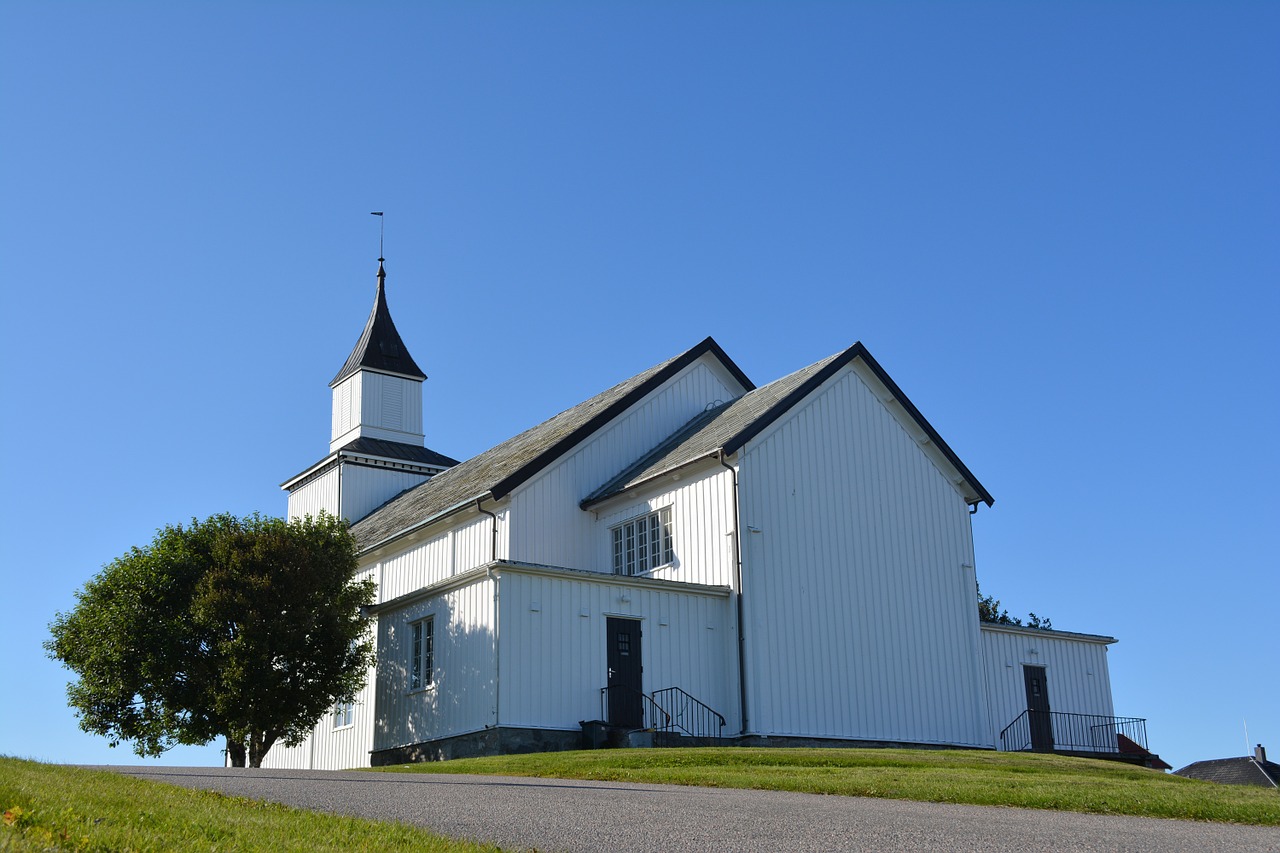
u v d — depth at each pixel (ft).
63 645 97.60
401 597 100.53
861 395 107.96
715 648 95.96
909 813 43.14
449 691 92.27
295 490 164.45
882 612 102.99
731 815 40.88
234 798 41.98
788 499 100.17
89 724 96.27
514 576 88.99
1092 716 117.50
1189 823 43.78
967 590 109.40
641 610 93.45
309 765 114.21
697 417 118.11
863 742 98.12
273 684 95.45
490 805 43.01
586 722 88.17
